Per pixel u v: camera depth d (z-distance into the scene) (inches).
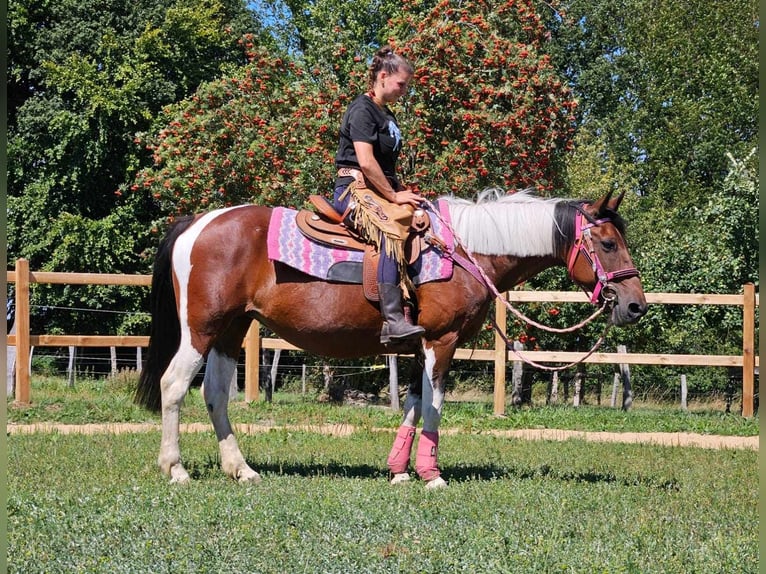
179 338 259.3
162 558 174.7
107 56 1008.9
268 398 556.7
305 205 563.5
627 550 188.2
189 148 615.8
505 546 187.9
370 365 689.0
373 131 252.7
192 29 1059.9
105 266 989.8
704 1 1298.0
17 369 458.3
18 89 1103.6
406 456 271.9
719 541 197.9
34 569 167.3
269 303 257.3
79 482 250.2
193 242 257.4
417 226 253.4
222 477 263.4
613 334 715.4
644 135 1323.8
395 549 186.7
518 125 553.3
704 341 745.0
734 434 458.6
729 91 1215.6
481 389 848.3
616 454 356.5
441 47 552.7
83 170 997.8
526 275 270.1
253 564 173.5
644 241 931.3
